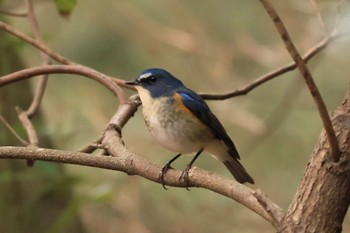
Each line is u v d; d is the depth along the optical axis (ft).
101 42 49.24
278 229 13.99
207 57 45.44
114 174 43.32
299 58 13.33
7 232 31.42
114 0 47.01
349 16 27.25
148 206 43.98
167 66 46.50
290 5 45.29
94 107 43.45
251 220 43.16
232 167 25.62
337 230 13.94
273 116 44.01
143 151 44.42
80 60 49.06
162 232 43.70
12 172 30.01
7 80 22.00
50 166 27.50
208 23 48.26
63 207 32.89
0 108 32.89
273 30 48.73
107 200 29.17
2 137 31.48
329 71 47.88
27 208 31.17
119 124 20.56
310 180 14.20
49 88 46.42
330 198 13.97
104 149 19.45
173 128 23.66
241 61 47.03
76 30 49.32
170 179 17.69
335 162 14.03
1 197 31.32
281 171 47.14
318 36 44.45
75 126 36.76
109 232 42.57
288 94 42.88
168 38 45.47
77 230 35.12
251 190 15.21
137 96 24.62
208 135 23.86
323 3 34.58
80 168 43.11
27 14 28.22
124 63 49.16
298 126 48.06
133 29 46.73
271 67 46.65
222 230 43.45
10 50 31.17
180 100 23.58
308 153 47.60
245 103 47.39
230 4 49.60
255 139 45.01
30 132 23.90
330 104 47.29
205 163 45.37
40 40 27.76
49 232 29.45
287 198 45.91
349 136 14.14
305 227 13.94
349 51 42.96
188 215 43.91
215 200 44.11
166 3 48.49
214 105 44.78
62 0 28.50
